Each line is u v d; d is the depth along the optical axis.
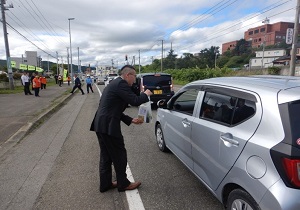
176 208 3.23
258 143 2.27
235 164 2.51
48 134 7.01
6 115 9.55
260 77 3.23
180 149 4.12
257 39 110.44
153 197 3.51
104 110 3.34
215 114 3.11
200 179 3.40
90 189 3.75
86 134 6.98
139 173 4.30
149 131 7.31
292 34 19.08
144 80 11.74
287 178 2.01
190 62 96.31
